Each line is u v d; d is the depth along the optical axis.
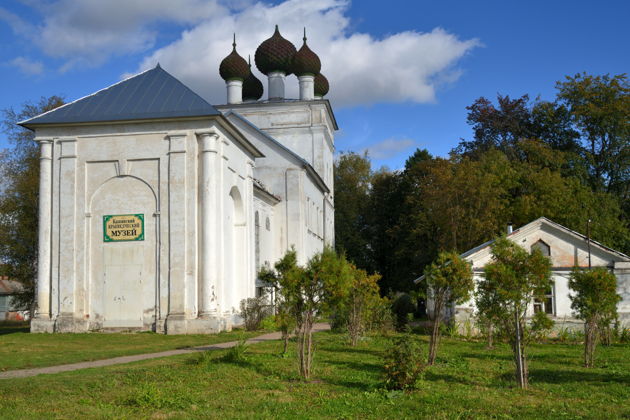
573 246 26.75
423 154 65.12
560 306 26.47
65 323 25.72
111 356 18.52
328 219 55.88
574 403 10.85
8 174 40.72
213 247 25.61
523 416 9.77
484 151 55.00
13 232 39.62
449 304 17.47
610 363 16.98
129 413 10.18
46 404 10.85
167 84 28.25
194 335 24.28
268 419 9.61
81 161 26.83
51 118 26.86
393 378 12.07
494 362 16.92
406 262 55.28
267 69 53.94
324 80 59.19
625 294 25.98
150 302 25.66
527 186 46.25
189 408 10.53
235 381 13.13
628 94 50.09
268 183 42.56
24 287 41.69
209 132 26.06
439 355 18.11
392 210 61.56
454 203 44.88
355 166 71.75
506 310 12.76
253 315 27.73
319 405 10.73
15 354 18.59
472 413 10.02
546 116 55.19
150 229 26.08
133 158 26.48
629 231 44.78
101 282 26.03
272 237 41.66
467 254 29.48
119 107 26.97
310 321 14.02
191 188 25.95
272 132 51.44
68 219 26.53
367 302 21.39
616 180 51.56
